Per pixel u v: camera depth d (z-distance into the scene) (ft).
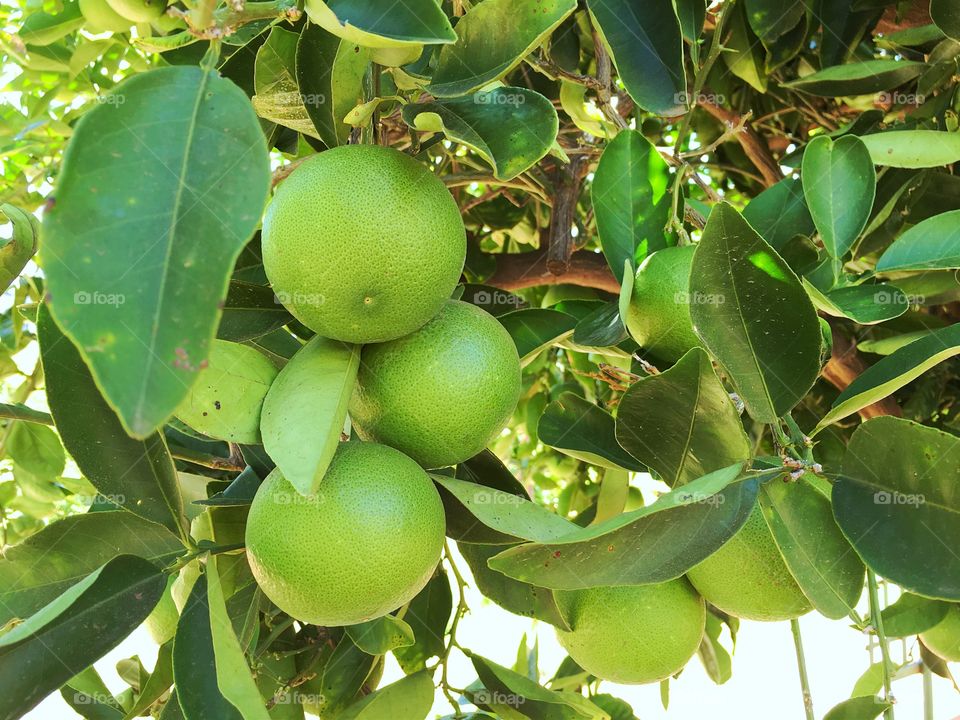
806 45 1.52
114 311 0.51
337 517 0.79
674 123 1.82
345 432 1.03
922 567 0.83
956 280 1.17
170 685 1.04
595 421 1.19
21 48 1.17
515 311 1.20
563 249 1.39
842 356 1.37
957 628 1.11
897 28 1.51
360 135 0.89
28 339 1.61
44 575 0.94
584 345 1.10
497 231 1.88
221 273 0.52
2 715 0.79
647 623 1.04
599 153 1.42
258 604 1.03
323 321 0.82
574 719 1.10
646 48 1.14
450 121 0.84
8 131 1.61
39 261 0.52
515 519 0.84
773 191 1.22
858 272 1.39
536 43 0.81
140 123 0.59
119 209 0.54
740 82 1.63
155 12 0.92
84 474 0.89
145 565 0.89
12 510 1.92
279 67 0.93
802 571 0.90
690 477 0.92
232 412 0.87
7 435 1.64
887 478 0.86
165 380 0.50
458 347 0.88
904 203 1.36
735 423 0.86
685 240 1.09
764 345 0.89
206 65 0.64
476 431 0.89
